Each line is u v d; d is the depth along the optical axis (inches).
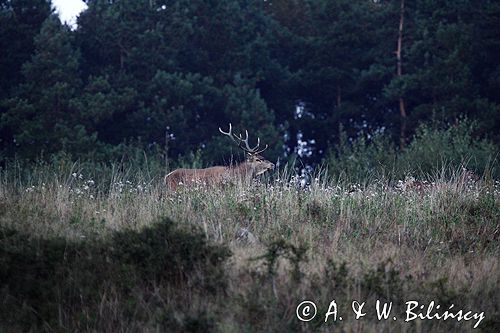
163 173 637.9
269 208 454.0
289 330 289.0
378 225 441.1
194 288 317.1
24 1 1529.3
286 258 337.7
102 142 1330.0
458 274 361.7
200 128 1487.5
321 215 455.8
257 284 315.6
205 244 334.0
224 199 464.1
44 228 385.7
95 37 1523.1
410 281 342.3
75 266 328.2
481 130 1350.9
